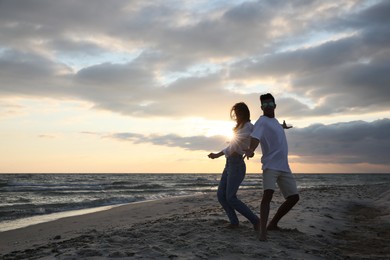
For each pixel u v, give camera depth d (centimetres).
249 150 447
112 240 425
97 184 4591
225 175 520
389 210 962
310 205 991
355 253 455
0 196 2492
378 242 532
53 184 4406
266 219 447
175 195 2498
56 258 347
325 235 554
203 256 359
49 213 1409
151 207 1420
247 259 359
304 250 416
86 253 356
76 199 2216
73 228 927
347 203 1184
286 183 480
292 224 607
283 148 468
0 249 658
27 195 2611
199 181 6319
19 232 891
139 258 342
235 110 494
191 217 752
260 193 2077
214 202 1530
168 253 363
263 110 479
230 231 486
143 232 487
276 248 410
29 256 396
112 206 1716
